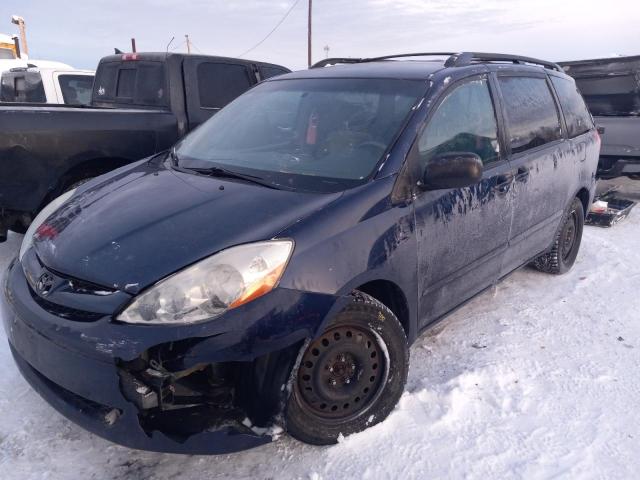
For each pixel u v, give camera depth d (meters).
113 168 4.90
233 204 2.45
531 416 2.78
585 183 4.58
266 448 2.52
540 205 3.85
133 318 2.02
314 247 2.25
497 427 2.69
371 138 2.81
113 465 2.41
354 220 2.41
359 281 2.38
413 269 2.69
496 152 3.37
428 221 2.74
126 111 4.98
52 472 2.34
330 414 2.48
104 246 2.29
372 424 2.62
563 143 4.18
